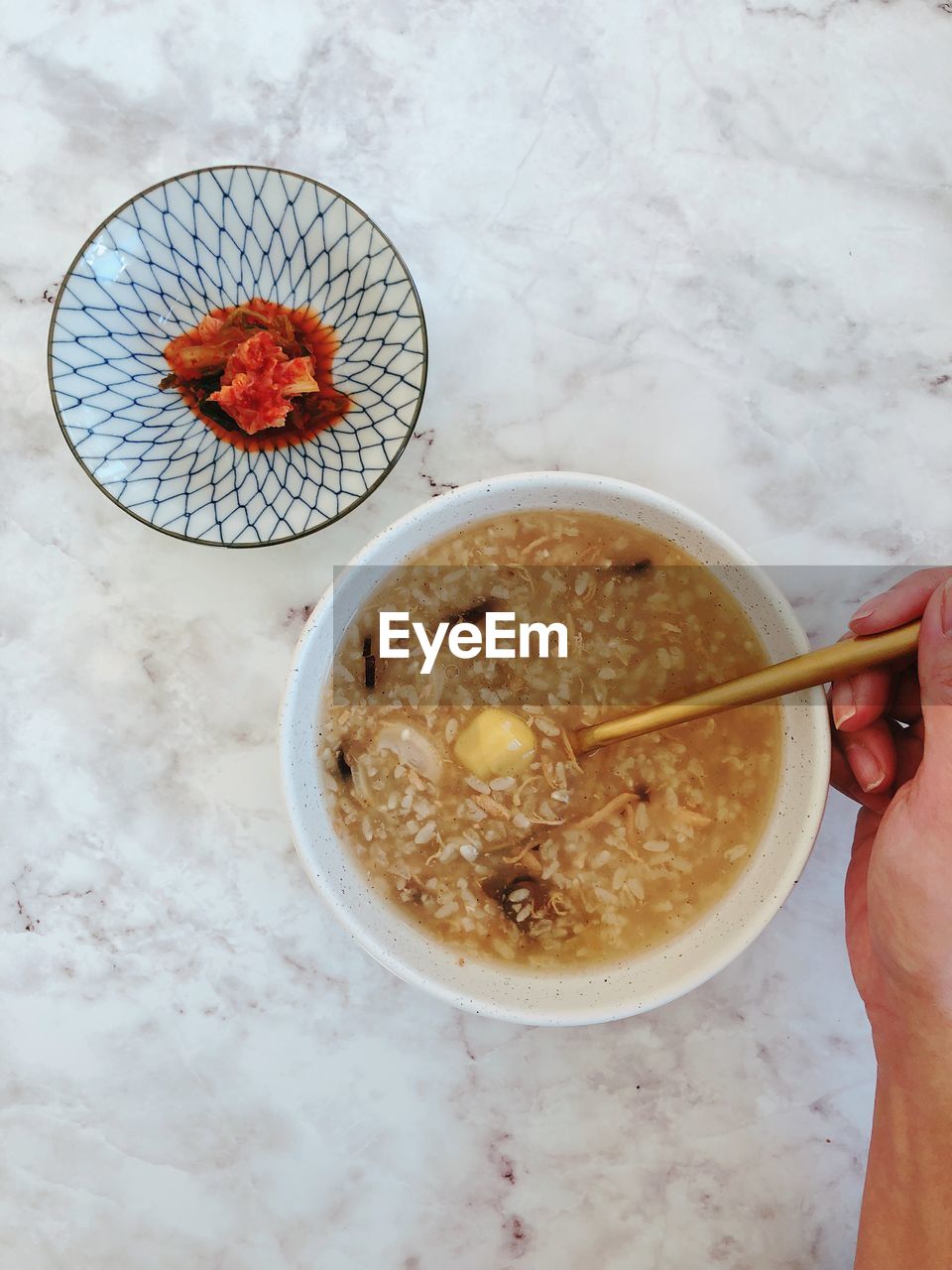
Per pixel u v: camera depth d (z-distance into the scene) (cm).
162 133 35
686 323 35
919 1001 29
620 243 35
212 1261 36
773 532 35
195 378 34
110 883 36
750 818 32
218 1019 36
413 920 32
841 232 35
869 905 29
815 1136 36
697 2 35
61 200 36
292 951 36
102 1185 36
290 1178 36
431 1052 36
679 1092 36
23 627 36
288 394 33
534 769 32
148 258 34
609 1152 36
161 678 36
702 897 32
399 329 33
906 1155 29
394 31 35
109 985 36
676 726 32
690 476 35
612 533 32
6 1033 36
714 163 35
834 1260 35
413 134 35
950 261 35
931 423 35
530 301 35
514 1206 36
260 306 34
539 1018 30
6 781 36
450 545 32
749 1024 36
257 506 33
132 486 33
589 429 35
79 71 35
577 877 32
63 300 33
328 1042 36
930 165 35
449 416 35
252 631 36
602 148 35
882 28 35
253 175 33
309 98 35
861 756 31
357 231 33
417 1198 36
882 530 35
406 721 32
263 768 36
